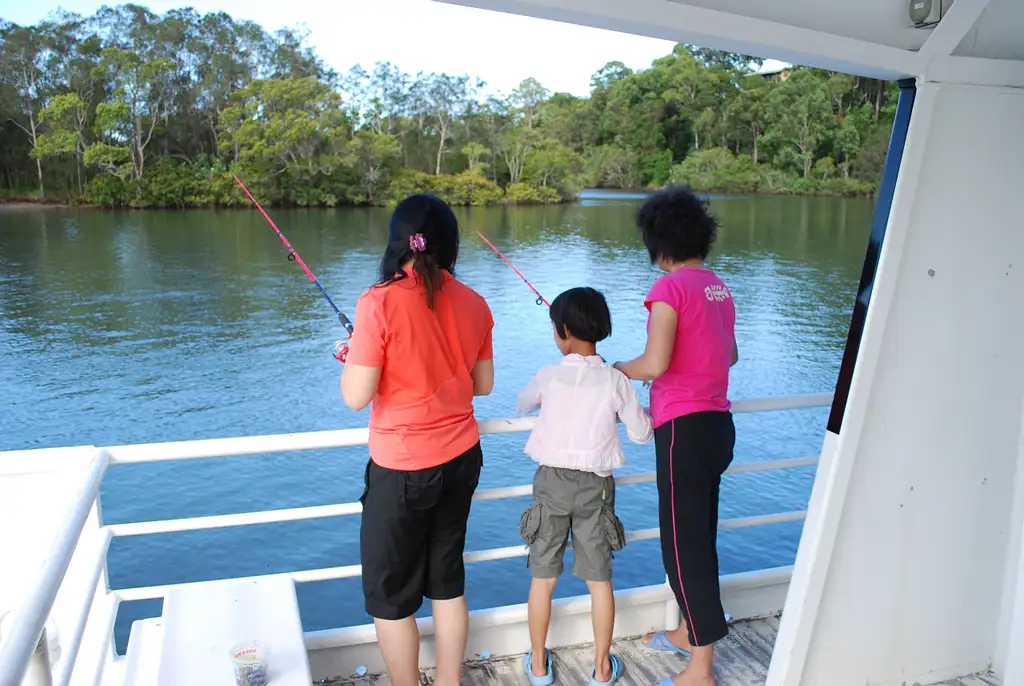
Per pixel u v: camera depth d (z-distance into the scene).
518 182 72.25
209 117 69.62
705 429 1.92
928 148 1.68
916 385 1.80
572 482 2.00
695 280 1.92
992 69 1.68
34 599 1.11
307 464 16.44
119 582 11.79
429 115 71.12
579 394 1.99
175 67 69.50
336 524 13.47
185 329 31.38
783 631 1.90
